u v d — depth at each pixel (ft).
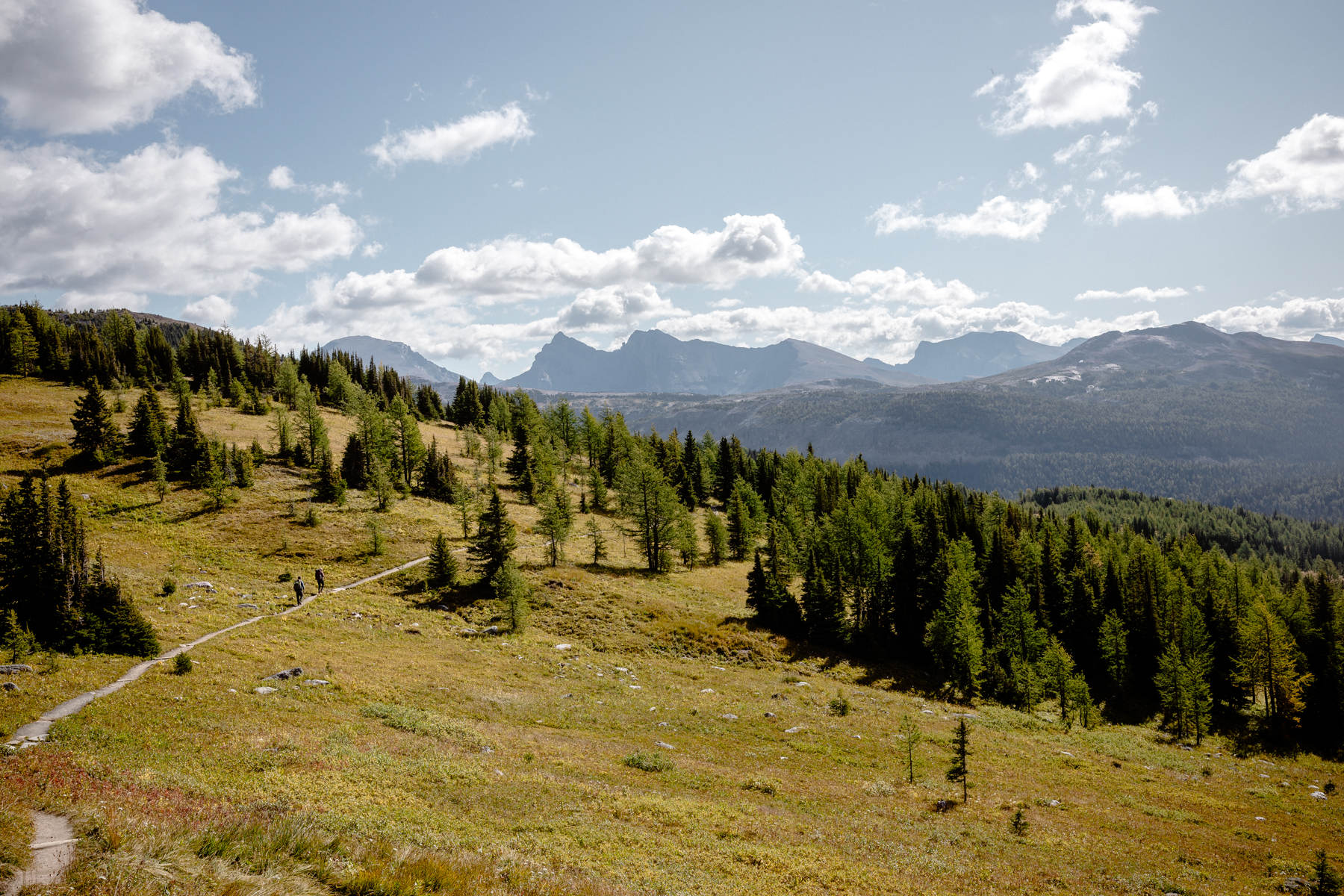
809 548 276.41
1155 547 364.17
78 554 119.75
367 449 338.13
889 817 95.96
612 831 70.08
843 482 459.73
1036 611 271.69
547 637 192.13
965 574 244.22
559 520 256.93
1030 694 206.49
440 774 80.18
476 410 588.09
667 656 196.13
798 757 125.80
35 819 42.88
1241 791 146.41
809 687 183.73
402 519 276.82
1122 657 247.09
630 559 299.79
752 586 240.53
